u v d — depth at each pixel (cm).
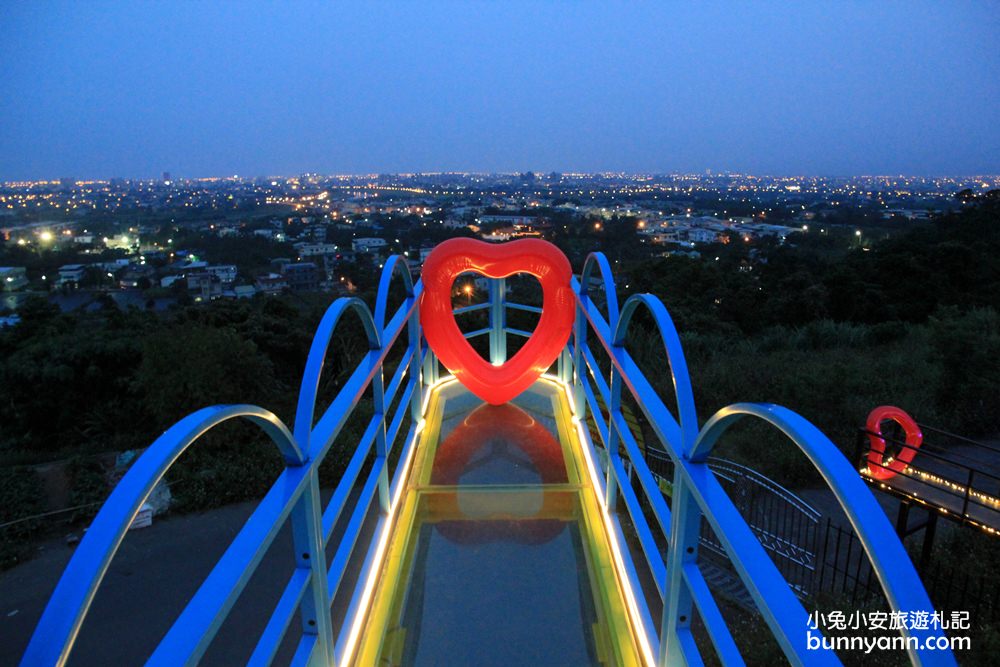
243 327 1346
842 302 1731
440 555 228
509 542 236
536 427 350
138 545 617
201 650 81
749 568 97
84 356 1084
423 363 414
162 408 871
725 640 115
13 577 600
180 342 897
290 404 943
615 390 240
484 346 1180
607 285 266
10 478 761
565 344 381
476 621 196
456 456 312
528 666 179
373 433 213
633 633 190
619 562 218
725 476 570
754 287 1803
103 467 834
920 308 1667
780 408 93
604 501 255
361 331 1261
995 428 741
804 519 566
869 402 759
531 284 2633
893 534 70
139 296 5231
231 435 791
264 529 106
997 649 348
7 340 1379
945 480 445
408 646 185
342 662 171
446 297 376
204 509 687
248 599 505
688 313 1493
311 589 139
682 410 137
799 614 88
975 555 456
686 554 138
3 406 1069
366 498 214
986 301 1644
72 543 662
